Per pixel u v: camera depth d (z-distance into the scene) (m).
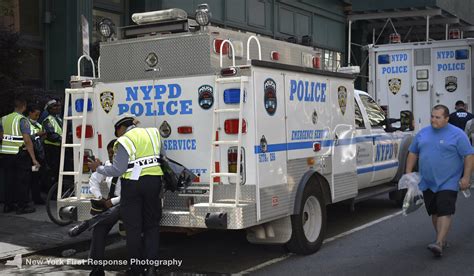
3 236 8.29
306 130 7.30
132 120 6.46
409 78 14.32
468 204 10.88
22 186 9.69
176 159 6.74
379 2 18.03
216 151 6.46
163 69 6.79
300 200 7.06
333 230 8.98
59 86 12.24
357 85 20.89
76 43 12.15
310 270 6.75
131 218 6.11
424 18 18.72
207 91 6.53
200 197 6.56
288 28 18.22
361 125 9.33
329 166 7.86
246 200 6.33
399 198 10.77
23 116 9.70
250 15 16.58
